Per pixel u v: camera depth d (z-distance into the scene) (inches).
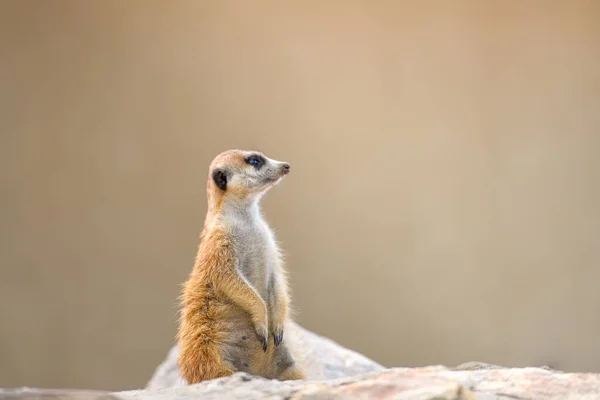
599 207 527.8
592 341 519.2
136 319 526.0
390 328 530.6
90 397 127.2
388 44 546.6
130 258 528.7
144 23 540.1
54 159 528.7
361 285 535.2
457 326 528.4
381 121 545.0
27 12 531.8
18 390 131.2
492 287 529.0
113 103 535.2
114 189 530.9
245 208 225.9
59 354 519.2
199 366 207.2
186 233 533.3
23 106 528.7
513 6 541.3
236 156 227.5
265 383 144.1
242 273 220.1
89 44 535.5
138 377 521.3
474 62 542.9
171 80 540.4
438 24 545.6
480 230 534.3
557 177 533.3
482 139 539.2
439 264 533.6
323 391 132.4
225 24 545.0
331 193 541.3
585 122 534.6
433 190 539.2
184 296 216.4
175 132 538.0
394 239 538.0
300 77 547.8
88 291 524.1
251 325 212.7
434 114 543.2
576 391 136.0
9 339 516.1
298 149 545.0
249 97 545.0
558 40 538.3
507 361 523.2
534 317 525.0
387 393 128.8
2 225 522.0
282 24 548.4
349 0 547.8
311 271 534.3
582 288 523.2
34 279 521.3
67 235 525.0
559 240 528.7
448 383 130.7
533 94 539.2
